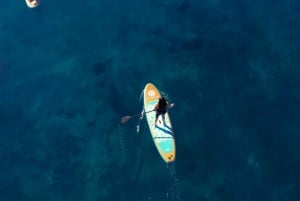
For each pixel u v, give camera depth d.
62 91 37.53
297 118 34.25
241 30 39.38
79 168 33.66
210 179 32.16
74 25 41.22
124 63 38.50
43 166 34.00
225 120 34.44
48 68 38.94
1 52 40.19
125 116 34.38
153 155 33.28
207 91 36.00
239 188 31.77
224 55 37.97
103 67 38.50
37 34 40.97
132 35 40.16
